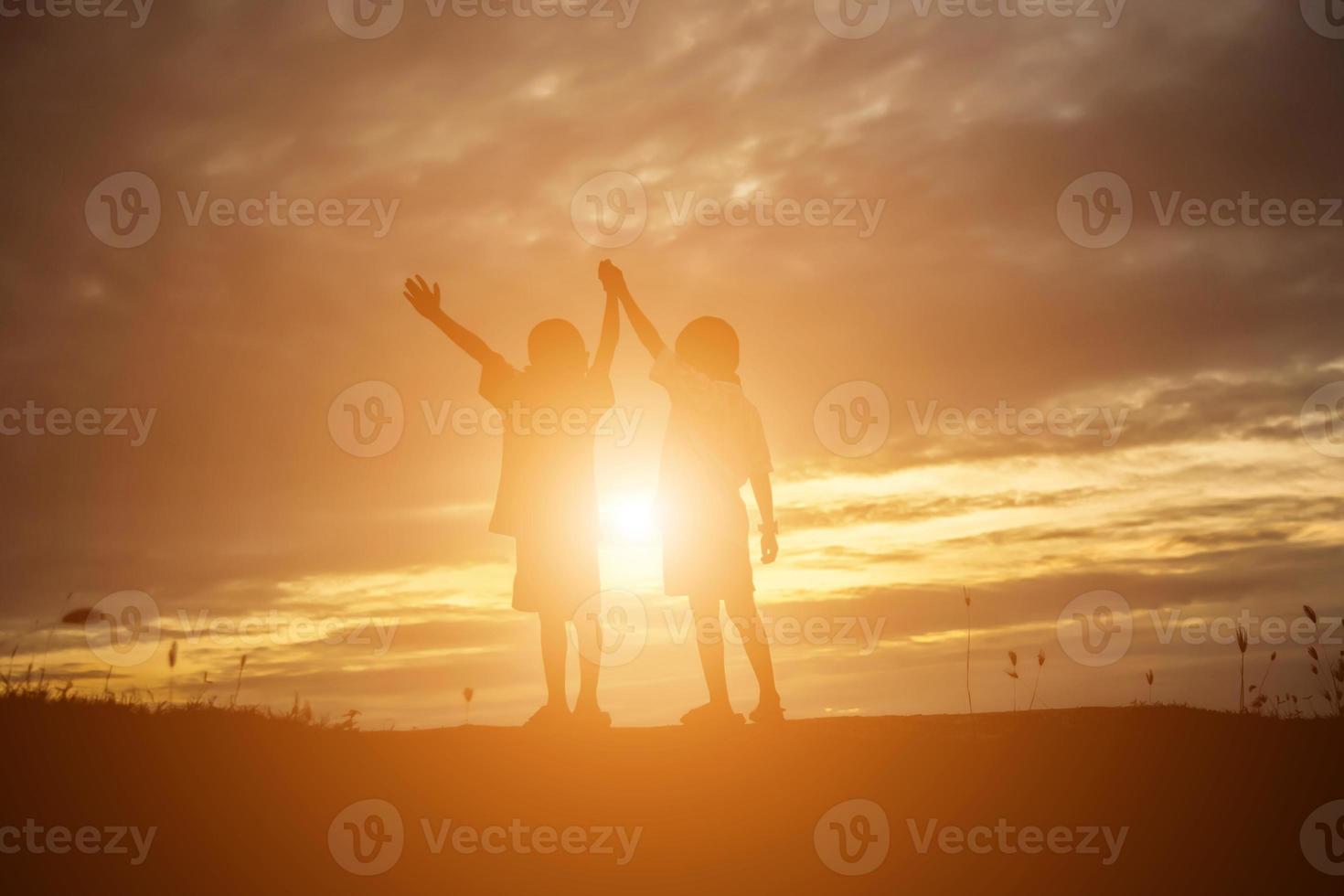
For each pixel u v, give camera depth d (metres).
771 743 6.14
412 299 6.84
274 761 5.85
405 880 4.73
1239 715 7.09
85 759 5.57
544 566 6.64
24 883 4.50
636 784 5.63
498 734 6.45
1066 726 6.71
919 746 6.24
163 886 4.60
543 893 4.65
